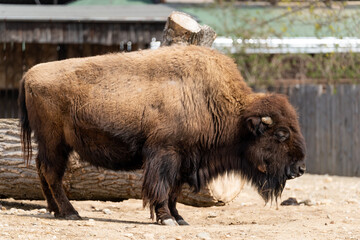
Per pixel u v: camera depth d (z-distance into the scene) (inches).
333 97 2412.6
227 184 1354.6
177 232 976.9
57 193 1157.1
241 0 3609.7
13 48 2470.5
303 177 2279.8
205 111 1108.5
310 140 2491.4
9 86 2474.2
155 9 2495.1
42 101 1138.7
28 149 1205.1
